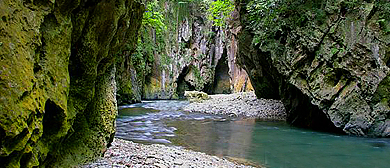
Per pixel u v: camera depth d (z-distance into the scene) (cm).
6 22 212
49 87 271
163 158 559
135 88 2666
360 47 1128
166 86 3572
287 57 1351
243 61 2178
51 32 278
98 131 500
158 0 3497
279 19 1414
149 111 1995
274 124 1452
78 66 382
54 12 279
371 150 870
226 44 3581
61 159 382
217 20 2303
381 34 1111
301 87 1300
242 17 1838
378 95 1115
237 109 1981
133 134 1049
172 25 3688
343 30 1169
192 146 871
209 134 1116
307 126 1374
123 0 437
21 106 213
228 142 962
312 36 1238
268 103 2038
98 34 399
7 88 203
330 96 1194
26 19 234
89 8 359
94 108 491
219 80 4456
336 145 947
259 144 940
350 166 687
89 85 409
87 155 450
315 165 691
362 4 1145
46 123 292
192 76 3966
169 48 3641
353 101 1152
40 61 263
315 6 1268
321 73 1224
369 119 1121
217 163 615
